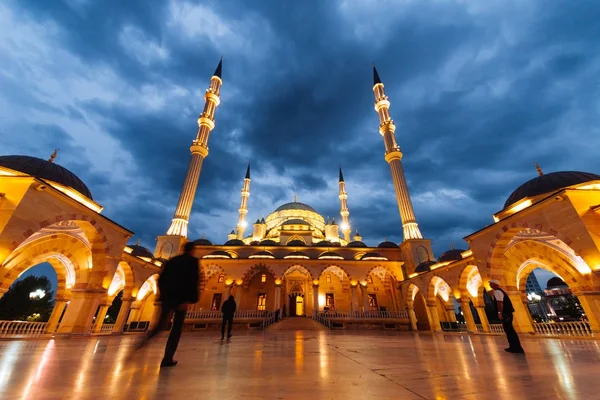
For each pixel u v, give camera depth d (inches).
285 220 2159.2
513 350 289.6
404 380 153.5
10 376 159.8
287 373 173.8
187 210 1630.2
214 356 259.8
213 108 1980.8
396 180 1759.4
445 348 345.1
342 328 1174.3
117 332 869.2
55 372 173.5
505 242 700.7
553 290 2501.2
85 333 673.0
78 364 208.5
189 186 1678.2
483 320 951.0
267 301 1535.4
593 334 568.4
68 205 620.1
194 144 1774.1
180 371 178.9
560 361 220.2
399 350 320.2
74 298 701.3
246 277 1435.8
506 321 299.4
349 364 212.2
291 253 1556.3
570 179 666.8
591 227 513.7
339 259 1425.9
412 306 1330.0
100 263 726.5
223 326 482.0
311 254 1600.6
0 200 505.0
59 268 849.5
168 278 212.5
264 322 1059.9
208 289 1496.1
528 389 130.9
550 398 115.0
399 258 1651.1
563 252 691.4
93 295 707.4
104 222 730.8
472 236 776.9
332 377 161.5
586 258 513.0
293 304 1547.7
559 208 557.3
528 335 627.2
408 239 1549.0
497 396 119.5
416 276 1273.4
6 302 1466.5
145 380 150.5
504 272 753.6
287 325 1131.9
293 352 296.7
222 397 118.0
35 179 528.4
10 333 625.3
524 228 635.5
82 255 761.0
